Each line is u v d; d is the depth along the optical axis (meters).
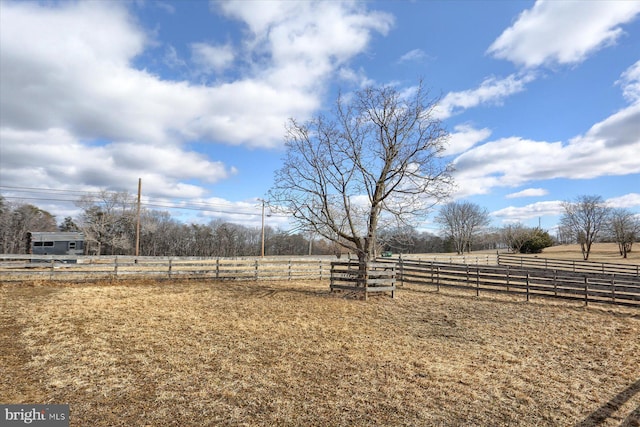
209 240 65.75
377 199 15.72
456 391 6.16
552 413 5.48
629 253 55.12
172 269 18.61
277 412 5.21
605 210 52.00
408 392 6.04
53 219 65.75
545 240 63.44
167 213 65.25
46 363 6.72
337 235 16.61
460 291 17.52
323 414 5.20
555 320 11.77
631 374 7.17
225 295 14.63
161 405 5.29
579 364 7.73
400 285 19.05
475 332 10.22
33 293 13.78
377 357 7.75
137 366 6.74
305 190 15.45
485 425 5.06
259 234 69.12
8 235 55.78
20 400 5.27
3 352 7.24
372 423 5.01
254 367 6.91
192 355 7.43
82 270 17.16
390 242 17.38
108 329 9.02
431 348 8.61
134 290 15.20
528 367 7.48
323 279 21.00
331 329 9.91
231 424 4.83
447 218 77.31
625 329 10.71
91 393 5.59
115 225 50.28
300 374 6.66
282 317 11.06
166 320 10.18
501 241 84.81
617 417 5.39
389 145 15.64
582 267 29.80
